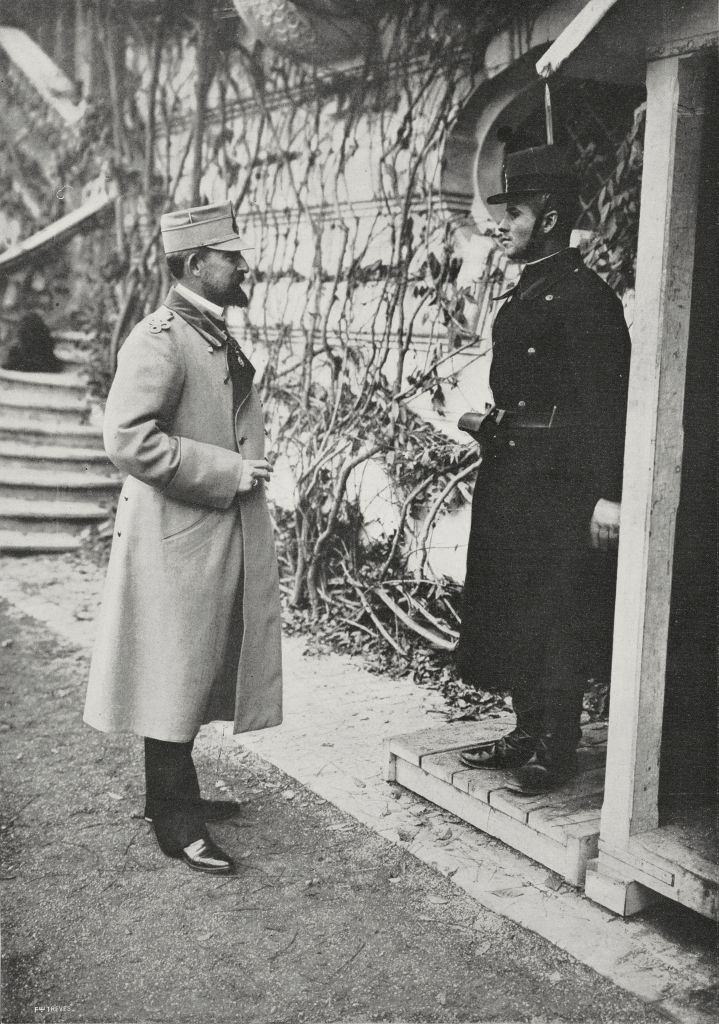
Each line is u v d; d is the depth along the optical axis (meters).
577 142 4.47
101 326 9.07
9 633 5.34
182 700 2.78
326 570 5.57
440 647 4.81
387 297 5.35
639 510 2.47
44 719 4.12
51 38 9.81
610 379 2.70
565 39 2.33
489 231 4.89
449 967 2.39
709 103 2.40
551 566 2.82
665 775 2.69
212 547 2.84
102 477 7.84
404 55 5.16
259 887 2.76
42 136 9.96
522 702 3.06
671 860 2.43
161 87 8.32
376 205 5.59
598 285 2.77
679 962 2.41
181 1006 2.25
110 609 2.81
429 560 5.13
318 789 3.41
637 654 2.49
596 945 2.47
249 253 6.81
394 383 5.35
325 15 5.33
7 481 7.43
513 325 2.87
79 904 2.67
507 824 2.93
